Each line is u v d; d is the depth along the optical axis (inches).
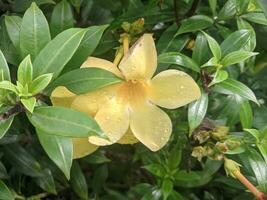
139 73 10.7
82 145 10.8
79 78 10.1
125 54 11.0
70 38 10.0
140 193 15.9
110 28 13.1
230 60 11.5
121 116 11.0
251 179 13.0
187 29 12.3
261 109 13.9
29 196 14.7
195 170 16.0
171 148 14.4
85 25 15.5
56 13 11.9
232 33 12.0
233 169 11.7
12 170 14.0
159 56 11.7
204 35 12.2
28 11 10.3
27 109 9.5
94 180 16.9
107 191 17.9
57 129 9.3
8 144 13.2
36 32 10.3
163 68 12.0
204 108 11.5
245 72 15.6
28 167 13.3
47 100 11.3
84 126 9.3
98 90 10.6
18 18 11.3
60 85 10.1
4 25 12.5
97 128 9.3
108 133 10.8
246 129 12.0
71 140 9.9
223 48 11.9
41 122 9.5
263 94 15.8
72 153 9.8
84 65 10.6
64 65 9.9
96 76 10.0
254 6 12.6
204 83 11.6
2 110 9.7
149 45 10.6
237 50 11.9
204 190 16.6
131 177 19.3
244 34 12.0
